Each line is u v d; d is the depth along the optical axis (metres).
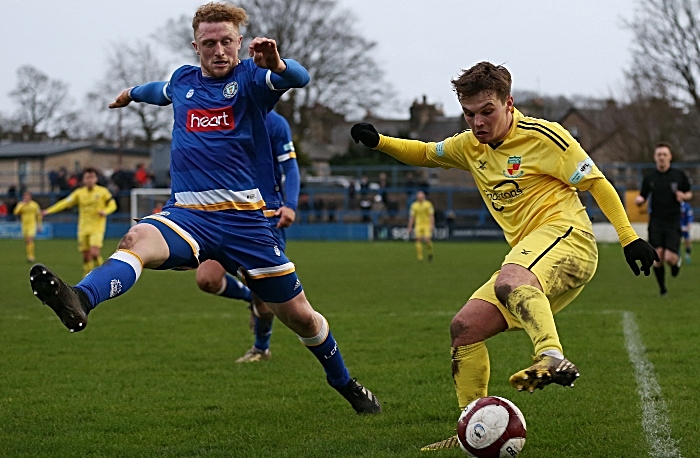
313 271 36.66
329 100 87.75
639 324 18.36
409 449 8.83
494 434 7.68
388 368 13.66
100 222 32.31
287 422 10.23
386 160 95.75
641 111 78.88
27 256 48.28
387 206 73.38
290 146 15.09
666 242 24.77
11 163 104.81
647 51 75.94
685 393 11.30
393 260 44.31
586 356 14.36
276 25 84.75
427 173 78.94
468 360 8.57
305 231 72.56
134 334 18.14
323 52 86.69
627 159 80.56
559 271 8.20
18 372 13.66
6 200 84.88
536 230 8.54
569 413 10.36
